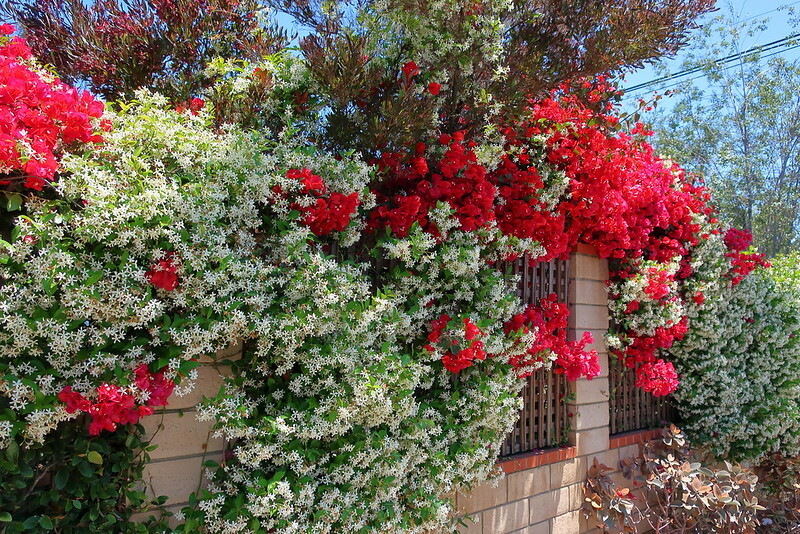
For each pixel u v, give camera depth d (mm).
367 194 2924
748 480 4801
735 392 5312
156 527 2352
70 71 3248
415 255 3039
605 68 3693
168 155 2453
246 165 2510
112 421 1965
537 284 4227
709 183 13789
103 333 2033
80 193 2090
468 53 3309
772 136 13836
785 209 13562
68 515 2121
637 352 4824
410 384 2762
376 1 3197
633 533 4332
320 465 2633
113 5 3271
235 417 2320
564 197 4133
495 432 3469
